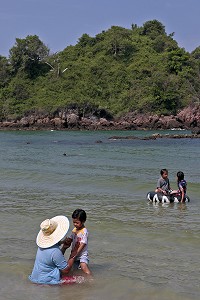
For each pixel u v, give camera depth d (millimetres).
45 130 82750
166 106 93562
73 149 40125
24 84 105250
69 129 83812
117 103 97438
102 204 14203
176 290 7000
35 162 27953
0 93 103125
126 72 107312
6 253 9016
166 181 14812
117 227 11117
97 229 10922
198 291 6965
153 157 31469
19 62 110250
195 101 94000
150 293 6906
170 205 14047
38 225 11422
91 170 23359
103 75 107000
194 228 10945
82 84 103562
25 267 8156
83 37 122188
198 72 109625
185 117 84625
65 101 91250
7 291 7090
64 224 7602
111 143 47938
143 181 19203
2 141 53250
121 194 16203
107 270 7969
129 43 116750
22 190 17094
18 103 99688
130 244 9625
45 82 106500
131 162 27922
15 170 23047
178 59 106938
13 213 12875
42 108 89125
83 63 112125
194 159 29859
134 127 84688
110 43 115688
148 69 106000
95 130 82250
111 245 9570
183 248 9297
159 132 74750
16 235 10438
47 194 16172
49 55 115312
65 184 18656
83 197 15539
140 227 11102
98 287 7176
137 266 8195
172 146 42969
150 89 97312
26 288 7203
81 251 7785
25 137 61531
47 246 7418
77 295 6895
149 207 13719
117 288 7121
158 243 9680
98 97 100938
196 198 15320
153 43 119750
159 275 7703
